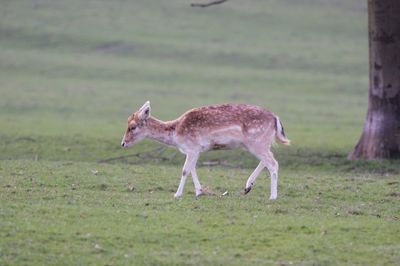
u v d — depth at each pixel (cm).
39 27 19438
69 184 5522
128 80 15962
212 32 19925
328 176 6544
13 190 5178
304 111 13125
